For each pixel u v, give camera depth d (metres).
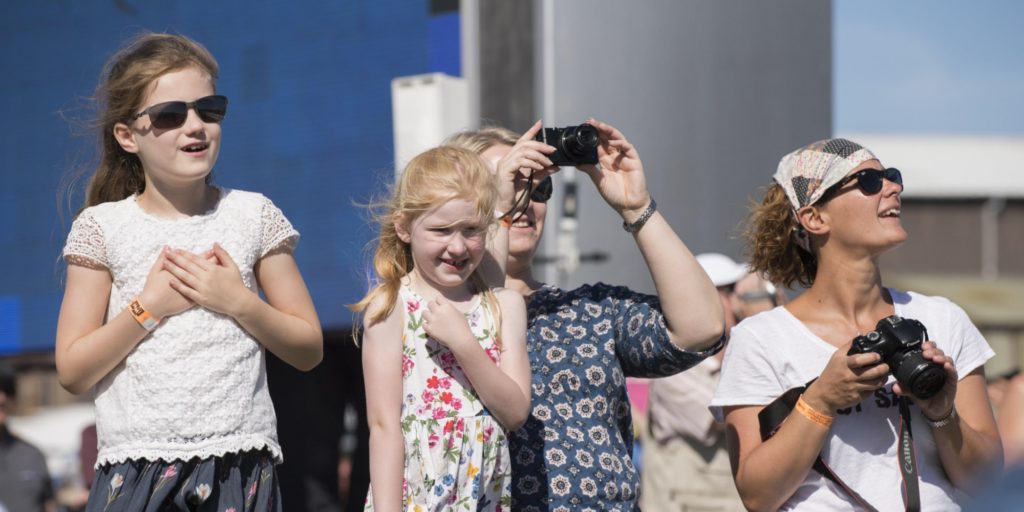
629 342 7.40
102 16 16.62
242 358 7.21
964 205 47.66
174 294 7.03
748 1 15.48
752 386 7.41
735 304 11.79
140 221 7.32
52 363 19.69
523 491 7.09
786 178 7.61
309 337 7.45
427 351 6.88
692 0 15.02
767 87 15.52
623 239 14.33
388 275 7.05
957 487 7.24
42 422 23.02
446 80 13.90
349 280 15.01
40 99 16.84
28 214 16.89
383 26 15.11
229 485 7.14
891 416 7.16
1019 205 47.31
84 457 16.75
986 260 47.25
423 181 6.77
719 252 15.05
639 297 7.60
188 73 7.32
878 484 7.10
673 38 14.88
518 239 7.86
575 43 14.33
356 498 13.12
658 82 14.76
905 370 6.69
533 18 14.28
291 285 7.63
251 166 15.90
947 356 6.75
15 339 17.03
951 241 47.50
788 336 7.42
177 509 7.08
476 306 7.03
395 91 14.02
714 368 11.09
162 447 6.98
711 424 10.99
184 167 7.25
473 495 6.72
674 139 14.84
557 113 14.22
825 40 16.06
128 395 7.05
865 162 7.38
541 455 7.11
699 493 11.19
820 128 15.93
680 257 7.20
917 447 7.20
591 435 7.19
